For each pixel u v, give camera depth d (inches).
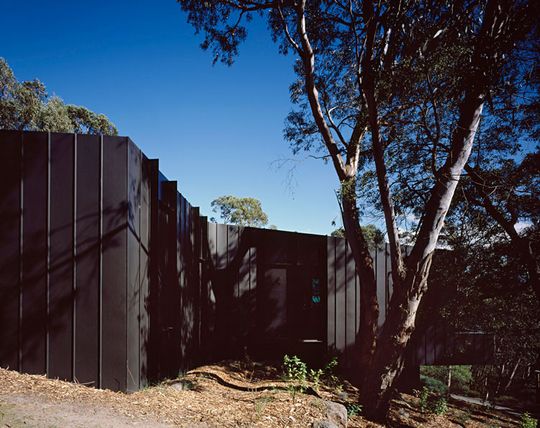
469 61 326.6
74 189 242.1
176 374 314.5
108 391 227.6
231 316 439.8
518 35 302.4
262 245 465.7
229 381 312.7
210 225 432.5
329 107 489.4
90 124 1073.5
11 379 213.8
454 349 554.3
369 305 402.9
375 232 452.4
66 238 239.9
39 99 919.7
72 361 234.1
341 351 456.1
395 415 357.7
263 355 446.0
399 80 334.6
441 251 512.7
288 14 461.1
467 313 527.8
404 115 382.9
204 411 213.9
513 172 426.6
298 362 291.6
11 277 236.8
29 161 242.5
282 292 466.6
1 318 234.4
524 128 384.5
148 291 278.8
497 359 589.3
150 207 286.0
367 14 364.2
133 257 247.4
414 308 335.6
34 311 235.6
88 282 238.2
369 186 370.9
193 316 382.0
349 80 478.9
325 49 472.7
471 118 339.6
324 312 451.5
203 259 410.9
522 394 778.2
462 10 331.6
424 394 450.9
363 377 393.1
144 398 225.1
